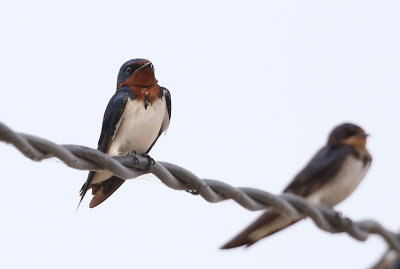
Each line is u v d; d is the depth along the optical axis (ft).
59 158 27.50
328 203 42.47
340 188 42.11
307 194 42.04
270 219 36.94
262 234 37.58
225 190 33.24
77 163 28.45
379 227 40.78
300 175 42.29
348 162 41.96
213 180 33.09
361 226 39.96
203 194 32.68
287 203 35.35
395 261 41.32
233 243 37.37
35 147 26.61
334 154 42.16
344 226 38.88
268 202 34.63
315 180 42.01
